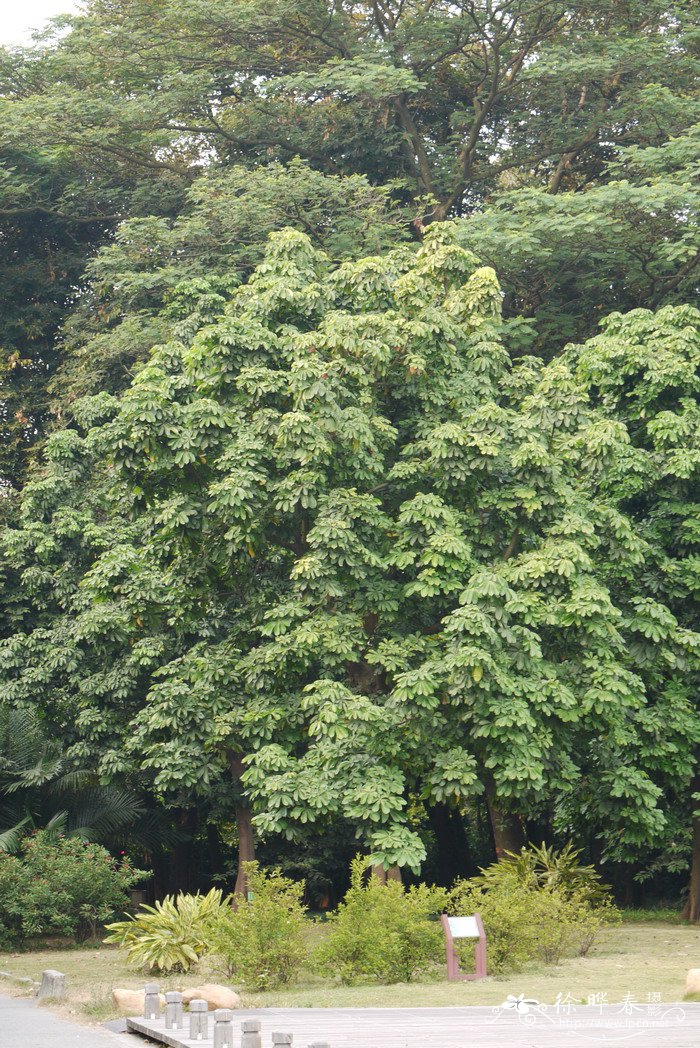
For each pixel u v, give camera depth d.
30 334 31.19
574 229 23.78
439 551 17.22
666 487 20.31
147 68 30.83
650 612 18.75
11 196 30.97
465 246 24.75
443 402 18.56
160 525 20.39
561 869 19.06
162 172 32.06
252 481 17.45
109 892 19.52
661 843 21.22
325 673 17.83
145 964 15.38
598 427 17.98
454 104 32.50
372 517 17.55
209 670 19.56
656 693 20.20
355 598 17.95
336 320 18.14
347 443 17.73
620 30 29.81
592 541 17.66
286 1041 8.55
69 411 28.02
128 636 21.59
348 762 16.92
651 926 21.16
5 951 18.80
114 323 29.55
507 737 16.39
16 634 23.45
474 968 14.12
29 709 22.41
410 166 31.52
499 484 18.31
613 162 27.19
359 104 30.12
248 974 13.45
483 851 30.17
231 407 18.25
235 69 31.05
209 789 20.67
